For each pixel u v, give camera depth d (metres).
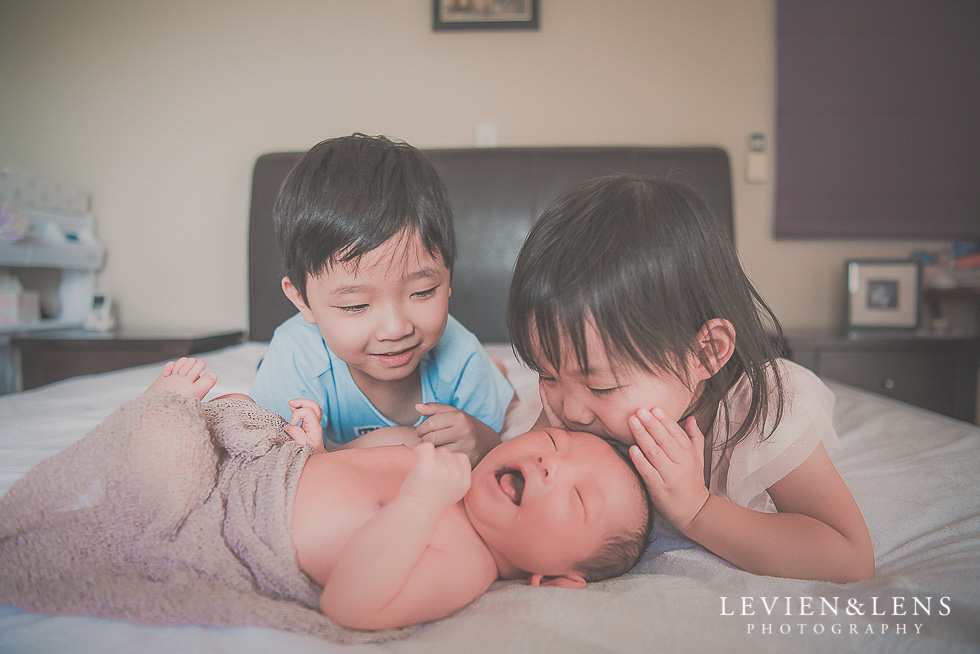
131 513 0.57
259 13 2.41
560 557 0.59
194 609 0.50
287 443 0.68
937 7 2.31
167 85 2.45
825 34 2.31
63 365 2.04
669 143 2.35
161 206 2.47
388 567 0.51
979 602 0.50
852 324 2.25
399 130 2.40
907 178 2.35
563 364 0.59
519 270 0.62
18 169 2.18
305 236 0.73
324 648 0.46
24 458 0.86
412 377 0.98
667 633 0.48
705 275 0.62
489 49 2.37
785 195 2.35
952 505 0.77
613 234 0.58
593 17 2.34
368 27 2.38
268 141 2.43
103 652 0.45
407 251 0.72
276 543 0.57
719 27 2.33
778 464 0.68
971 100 2.33
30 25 2.46
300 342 0.96
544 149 2.23
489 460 0.64
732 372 0.69
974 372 2.02
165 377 0.76
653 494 0.64
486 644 0.46
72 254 2.30
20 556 0.55
